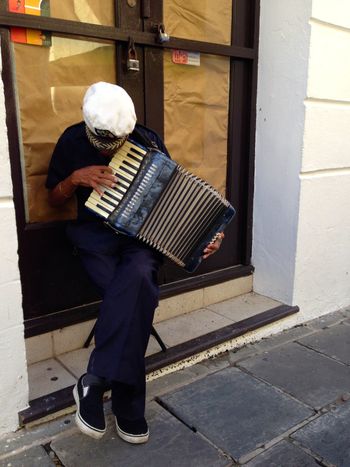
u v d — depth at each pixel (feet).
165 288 9.98
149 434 7.09
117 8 8.15
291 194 10.45
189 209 6.76
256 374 8.80
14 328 6.68
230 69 10.27
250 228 11.40
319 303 11.45
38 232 8.09
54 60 7.77
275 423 7.43
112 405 6.84
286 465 6.55
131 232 6.64
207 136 10.28
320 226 10.93
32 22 7.21
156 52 8.87
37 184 8.00
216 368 8.96
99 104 5.92
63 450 6.70
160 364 8.41
